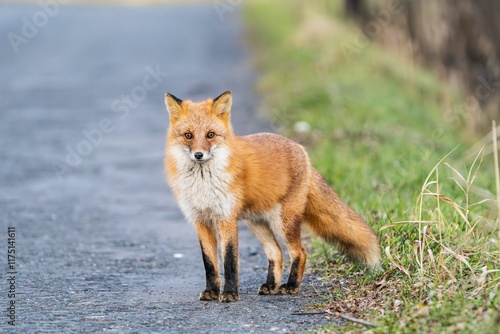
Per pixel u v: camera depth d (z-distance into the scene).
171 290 9.95
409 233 10.19
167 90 27.81
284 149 9.84
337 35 33.19
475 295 8.11
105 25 47.12
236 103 25.28
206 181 9.20
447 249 8.62
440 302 7.99
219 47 38.16
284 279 10.40
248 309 9.01
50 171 18.09
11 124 23.06
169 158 9.51
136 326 8.38
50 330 8.25
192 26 46.12
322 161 15.90
